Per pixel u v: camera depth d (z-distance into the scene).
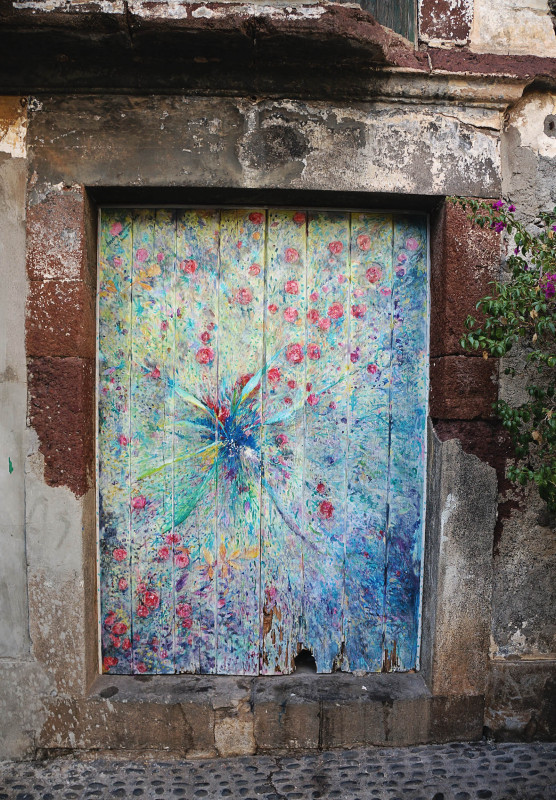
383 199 2.63
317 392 2.79
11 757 2.61
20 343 2.53
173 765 2.57
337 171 2.55
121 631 2.81
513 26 2.62
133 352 2.74
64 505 2.54
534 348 2.62
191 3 2.26
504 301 2.18
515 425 2.31
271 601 2.83
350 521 2.83
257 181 2.53
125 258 2.72
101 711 2.60
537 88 2.61
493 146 2.60
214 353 2.76
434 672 2.68
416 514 2.84
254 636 2.84
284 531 2.82
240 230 2.74
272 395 2.78
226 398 2.77
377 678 2.82
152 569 2.79
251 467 2.79
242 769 2.54
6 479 2.56
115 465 2.76
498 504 2.68
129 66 2.44
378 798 2.35
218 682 2.77
